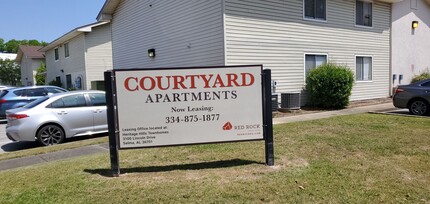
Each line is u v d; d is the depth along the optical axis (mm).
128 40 18031
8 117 8945
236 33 12047
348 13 15977
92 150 7559
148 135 5254
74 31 25172
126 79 5184
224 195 4270
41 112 8898
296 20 13867
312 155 6043
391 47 18375
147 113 5238
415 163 5562
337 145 6723
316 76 13750
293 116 11703
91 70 25891
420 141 7004
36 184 4883
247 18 12320
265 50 12891
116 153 5145
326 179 4801
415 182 4723
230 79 5363
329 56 15250
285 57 13578
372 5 17188
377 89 17812
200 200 4145
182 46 13945
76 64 27484
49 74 35281
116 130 5184
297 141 7133
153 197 4258
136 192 4438
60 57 31312
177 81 5281
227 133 5402
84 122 9469
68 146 8109
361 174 5016
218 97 5363
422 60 20438
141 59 16953
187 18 13570
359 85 16812
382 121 9711
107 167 5664
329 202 4066
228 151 6453
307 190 4410
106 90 5113
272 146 5449
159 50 15492
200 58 13000
